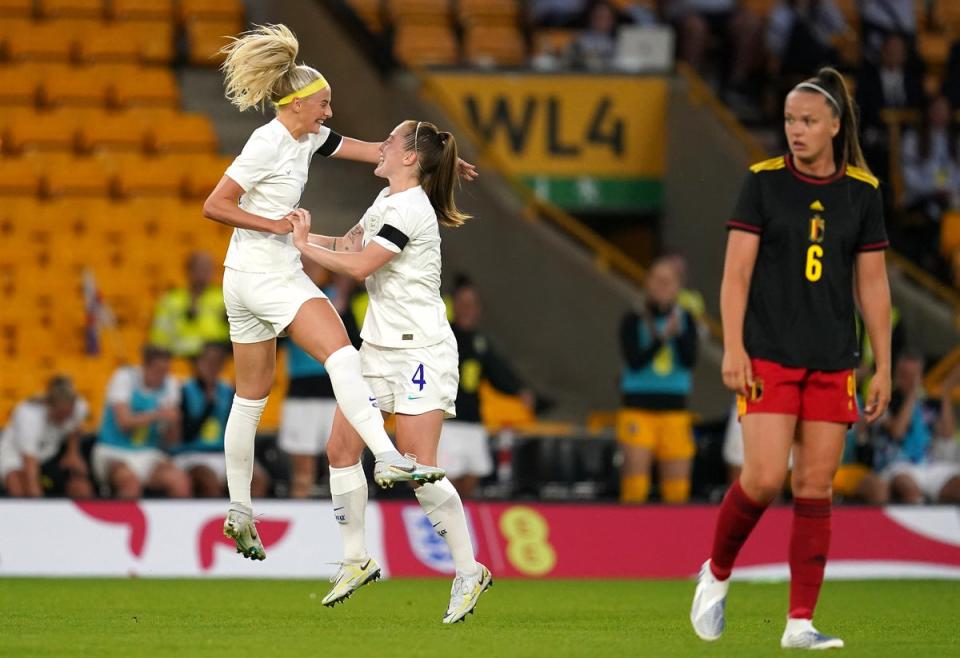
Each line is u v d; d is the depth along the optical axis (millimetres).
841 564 41312
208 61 65625
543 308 55562
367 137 58750
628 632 24422
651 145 60625
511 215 55875
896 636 24344
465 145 57344
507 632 24203
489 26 68688
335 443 25406
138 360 52281
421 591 34500
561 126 60156
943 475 47281
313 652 20750
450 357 25188
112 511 39656
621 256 57281
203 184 59125
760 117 65875
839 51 65562
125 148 60531
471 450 44750
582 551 40938
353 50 59250
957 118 64812
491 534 40688
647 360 44375
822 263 21344
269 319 24750
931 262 62188
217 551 39531
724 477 47250
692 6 68938
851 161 21953
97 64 64188
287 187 24812
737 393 21688
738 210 21656
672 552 41281
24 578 37781
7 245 55406
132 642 22062
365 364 25375
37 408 42906
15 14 65688
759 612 29594
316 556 39625
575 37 65500
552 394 55375
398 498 45156
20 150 60031
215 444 43531
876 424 46250
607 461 48531
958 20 73750
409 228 24625
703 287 59938
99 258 55562
